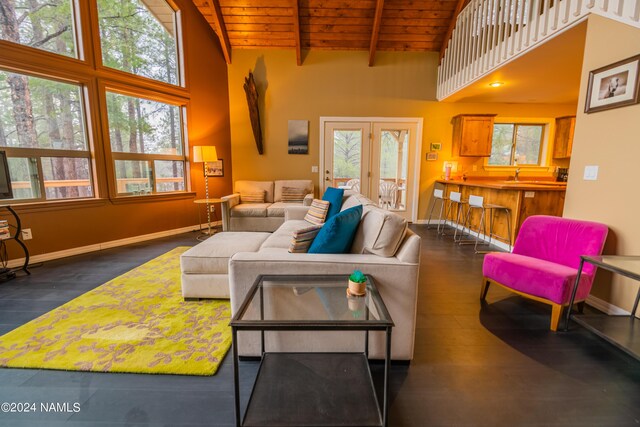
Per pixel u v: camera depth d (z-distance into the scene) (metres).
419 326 1.97
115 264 3.12
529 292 2.02
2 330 1.84
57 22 3.19
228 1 4.40
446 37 4.76
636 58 1.81
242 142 5.34
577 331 1.91
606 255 1.96
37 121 3.15
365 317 1.20
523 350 1.70
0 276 2.68
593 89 2.12
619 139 1.96
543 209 3.55
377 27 4.50
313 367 1.45
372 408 1.22
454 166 5.39
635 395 1.36
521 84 4.07
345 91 5.21
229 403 1.30
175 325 1.90
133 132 4.02
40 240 3.19
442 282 2.73
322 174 5.42
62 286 2.53
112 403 1.30
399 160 5.41
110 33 3.67
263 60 5.13
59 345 1.68
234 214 4.54
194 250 2.25
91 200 3.54
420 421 1.21
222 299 2.25
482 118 5.05
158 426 1.19
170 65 4.39
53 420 1.21
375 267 1.50
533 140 5.46
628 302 1.96
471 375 1.50
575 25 2.36
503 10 3.28
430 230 4.96
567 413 1.26
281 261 1.52
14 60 2.86
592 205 2.16
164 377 1.45
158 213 4.32
